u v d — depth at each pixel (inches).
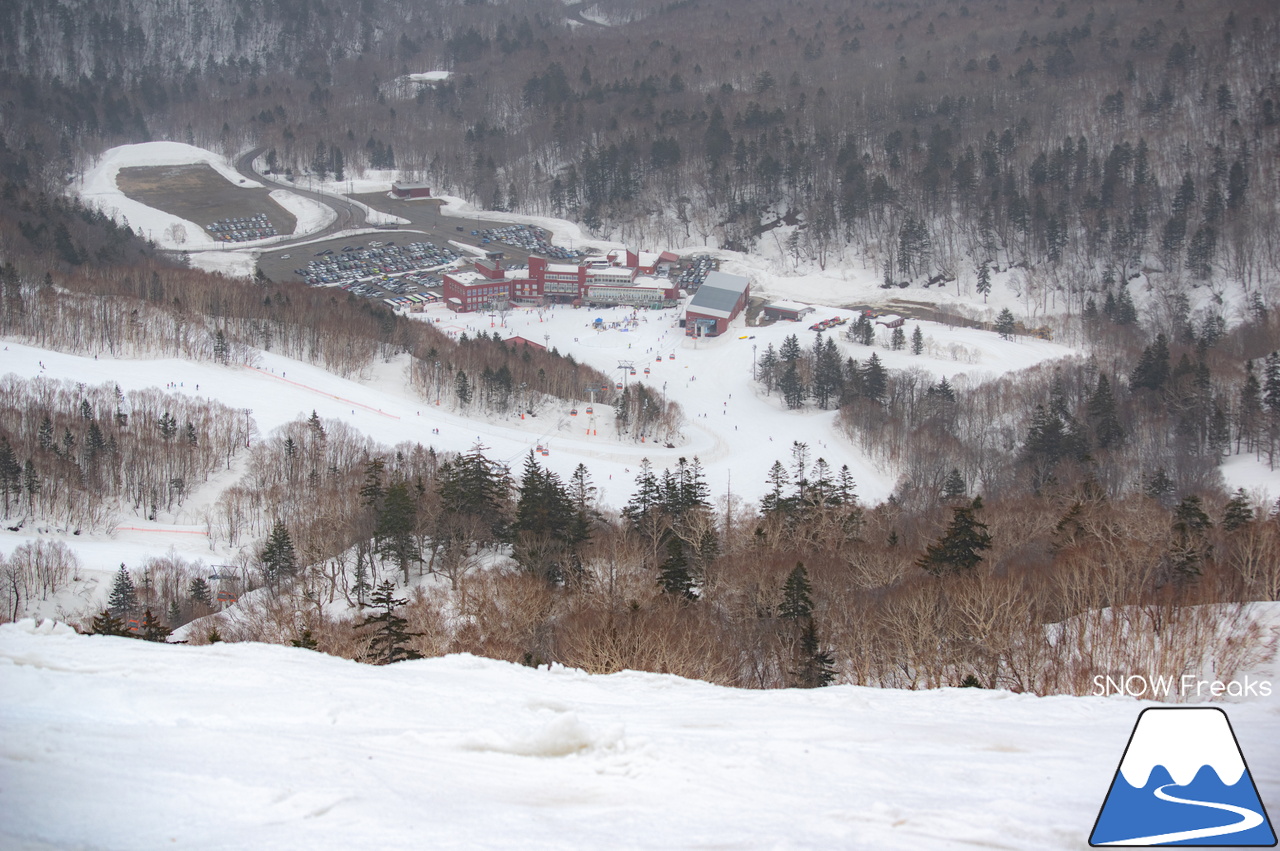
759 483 6875.0
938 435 7224.4
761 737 1123.3
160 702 1096.2
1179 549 3535.9
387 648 2746.1
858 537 4598.9
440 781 886.4
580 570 4008.4
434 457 6146.7
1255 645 2427.4
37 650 1320.1
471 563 4552.2
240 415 6865.2
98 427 6072.8
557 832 777.6
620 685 1444.4
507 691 1330.0
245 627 3698.3
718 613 3415.4
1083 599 3053.6
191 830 738.2
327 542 4766.2
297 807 785.6
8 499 5541.3
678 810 844.6
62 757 865.5
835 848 767.1
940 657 2625.5
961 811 869.8
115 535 5546.3
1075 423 6998.0
